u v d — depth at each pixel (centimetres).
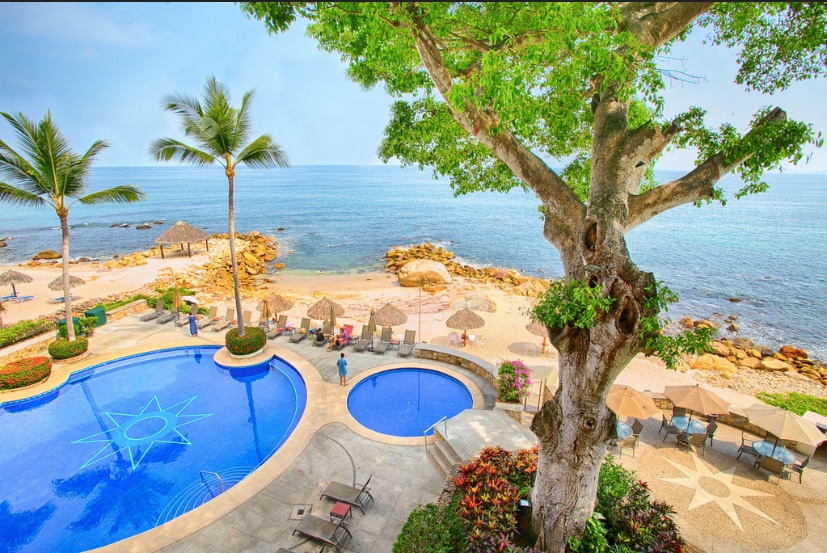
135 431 1436
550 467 808
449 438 1248
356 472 1189
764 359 2284
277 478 1159
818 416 1480
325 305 2069
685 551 858
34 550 982
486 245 5672
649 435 1445
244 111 1728
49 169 1673
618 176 689
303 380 1719
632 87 654
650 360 2198
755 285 3944
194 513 1035
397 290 3447
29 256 4459
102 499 1136
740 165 739
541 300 705
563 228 756
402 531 919
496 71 625
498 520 863
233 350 1881
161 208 9000
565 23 548
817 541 1005
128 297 2855
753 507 1113
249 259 4259
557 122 1020
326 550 936
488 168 1198
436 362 1883
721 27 873
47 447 1344
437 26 718
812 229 7112
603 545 818
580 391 727
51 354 1788
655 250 5447
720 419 1538
